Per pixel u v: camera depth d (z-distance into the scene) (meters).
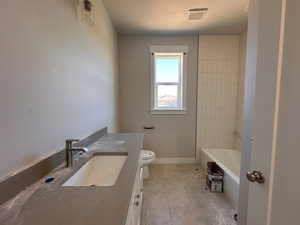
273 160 0.78
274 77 0.77
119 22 2.85
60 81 1.20
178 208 2.16
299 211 0.64
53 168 1.09
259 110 0.87
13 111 0.79
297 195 0.65
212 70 3.47
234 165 2.80
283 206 0.72
